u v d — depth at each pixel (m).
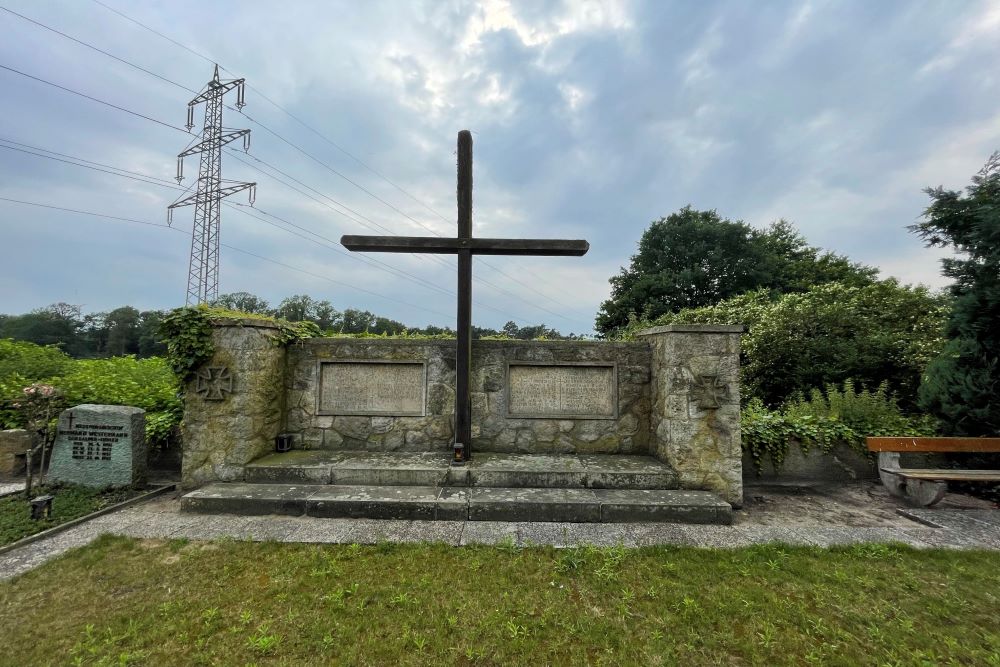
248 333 4.97
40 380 6.62
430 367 5.68
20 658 2.21
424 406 5.64
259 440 5.09
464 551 3.43
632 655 2.25
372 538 3.67
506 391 5.65
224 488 4.58
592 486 4.71
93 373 7.44
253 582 2.95
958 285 5.51
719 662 2.21
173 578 3.00
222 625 2.48
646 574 3.08
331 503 4.21
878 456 5.46
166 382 7.14
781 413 6.98
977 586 2.94
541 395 5.66
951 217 5.37
